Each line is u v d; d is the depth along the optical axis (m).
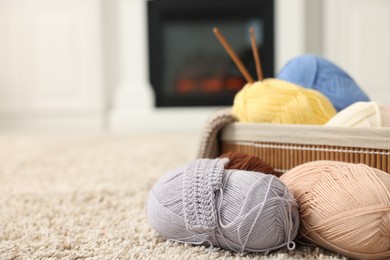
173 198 0.63
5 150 1.97
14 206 0.94
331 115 0.83
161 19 3.18
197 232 0.62
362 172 0.60
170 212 0.63
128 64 3.17
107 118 3.23
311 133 0.75
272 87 0.85
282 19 3.07
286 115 0.83
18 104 3.21
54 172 1.39
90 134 2.80
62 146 2.11
